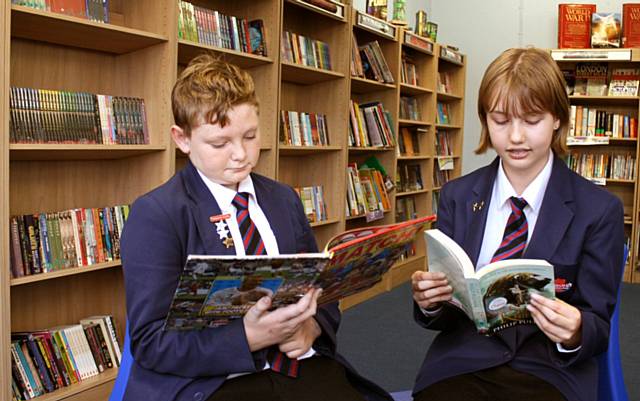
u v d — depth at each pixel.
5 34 2.04
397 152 5.09
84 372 2.55
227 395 1.20
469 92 6.91
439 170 6.35
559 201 1.43
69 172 2.71
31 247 2.33
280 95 3.77
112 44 2.65
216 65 1.28
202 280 1.03
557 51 5.92
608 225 1.39
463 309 1.41
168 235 1.23
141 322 1.20
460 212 1.58
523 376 1.36
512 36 6.68
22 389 2.29
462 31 6.91
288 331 1.20
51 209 2.65
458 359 1.44
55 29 2.36
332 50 4.21
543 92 1.33
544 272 1.23
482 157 6.88
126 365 1.42
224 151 1.25
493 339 1.43
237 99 1.22
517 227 1.46
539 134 1.37
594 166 6.01
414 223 1.33
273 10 3.42
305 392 1.24
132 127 2.70
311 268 1.09
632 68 5.95
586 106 6.23
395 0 5.16
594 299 1.37
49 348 2.42
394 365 3.25
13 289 2.54
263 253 1.32
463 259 1.28
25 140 2.27
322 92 4.29
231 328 1.19
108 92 2.83
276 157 3.49
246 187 1.38
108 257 2.64
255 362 1.24
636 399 2.81
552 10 6.48
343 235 1.30
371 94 5.06
